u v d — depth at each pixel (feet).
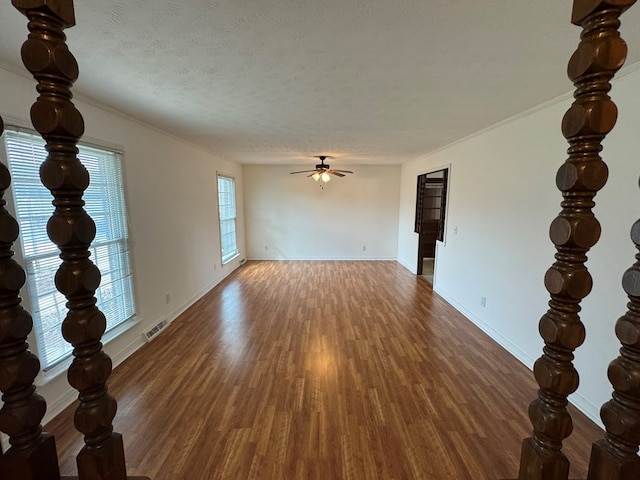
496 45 5.32
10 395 2.86
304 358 9.53
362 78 6.75
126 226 9.77
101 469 2.91
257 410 7.16
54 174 2.43
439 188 22.04
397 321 12.48
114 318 9.35
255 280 18.75
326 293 16.19
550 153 8.24
